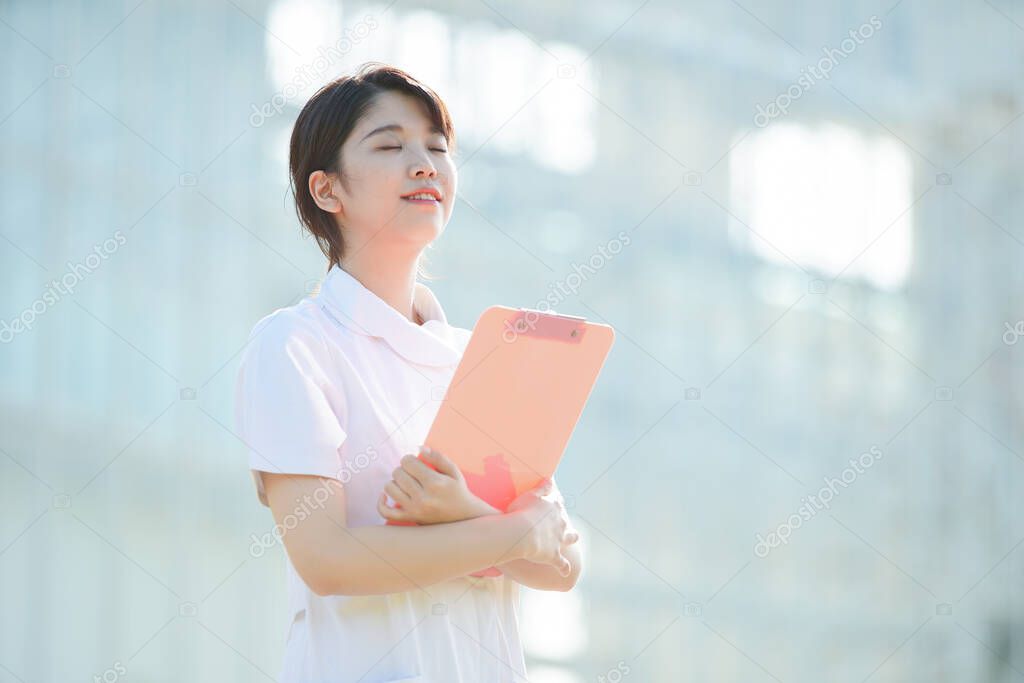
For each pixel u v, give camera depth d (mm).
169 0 13742
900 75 19047
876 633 18016
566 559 4543
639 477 16297
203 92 13773
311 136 4777
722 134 17297
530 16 15797
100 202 13273
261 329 4492
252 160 13875
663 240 16703
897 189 18953
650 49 16812
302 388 4281
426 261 5348
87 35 13453
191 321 13406
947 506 18812
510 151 15625
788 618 17203
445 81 15008
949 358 18891
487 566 4176
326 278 4734
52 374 12773
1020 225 19531
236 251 13727
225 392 13508
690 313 16938
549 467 4469
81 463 12766
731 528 16938
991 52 19641
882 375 18547
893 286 18812
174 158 13594
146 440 13039
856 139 18547
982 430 19172
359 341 4570
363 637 4281
